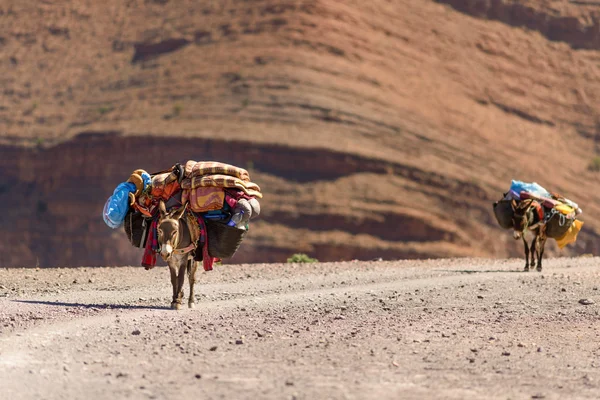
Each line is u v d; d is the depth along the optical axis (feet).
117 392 99.76
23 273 263.08
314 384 106.42
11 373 108.06
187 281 246.68
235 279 255.50
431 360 126.31
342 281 251.80
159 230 167.73
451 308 190.29
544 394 105.50
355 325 160.76
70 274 263.08
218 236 175.73
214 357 123.54
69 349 126.52
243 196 175.94
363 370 116.67
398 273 283.18
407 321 167.94
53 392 99.19
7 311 163.43
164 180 176.76
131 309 174.50
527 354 134.82
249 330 151.02
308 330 152.35
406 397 101.35
